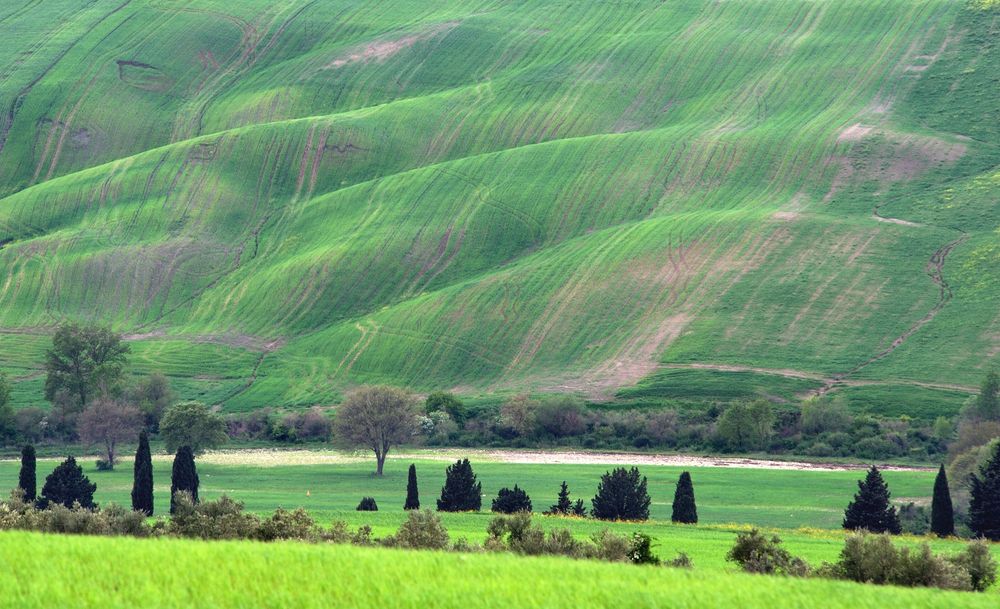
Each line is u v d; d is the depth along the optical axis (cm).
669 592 5594
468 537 11556
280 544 6881
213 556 6031
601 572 6156
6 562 5747
